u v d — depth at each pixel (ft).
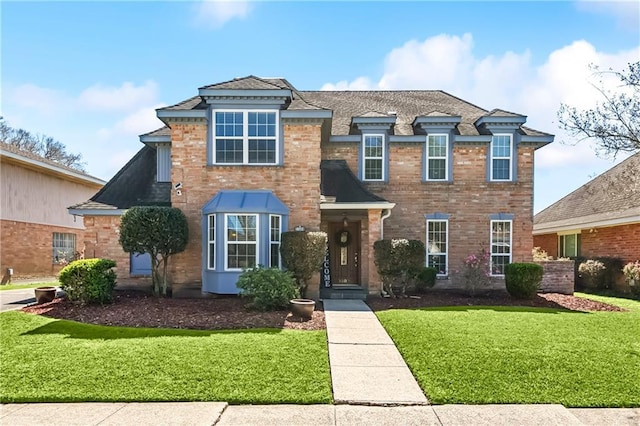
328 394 18.65
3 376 20.20
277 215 45.24
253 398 18.15
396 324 30.91
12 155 65.10
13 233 68.28
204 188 46.19
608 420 16.53
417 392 19.07
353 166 56.54
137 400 17.95
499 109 58.90
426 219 55.83
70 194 84.58
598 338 27.35
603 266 61.00
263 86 46.37
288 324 31.76
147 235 40.93
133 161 56.80
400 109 64.95
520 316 34.63
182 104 48.67
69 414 16.66
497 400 18.16
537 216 95.86
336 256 56.03
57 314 34.86
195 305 38.81
